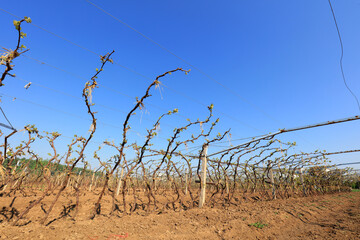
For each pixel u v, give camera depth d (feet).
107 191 29.71
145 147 16.75
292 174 41.27
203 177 24.22
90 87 12.62
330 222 18.52
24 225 12.31
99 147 15.44
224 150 26.96
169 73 13.46
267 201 31.60
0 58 8.63
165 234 12.05
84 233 11.35
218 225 14.80
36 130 13.38
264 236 13.71
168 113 15.69
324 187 53.47
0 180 20.97
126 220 15.03
